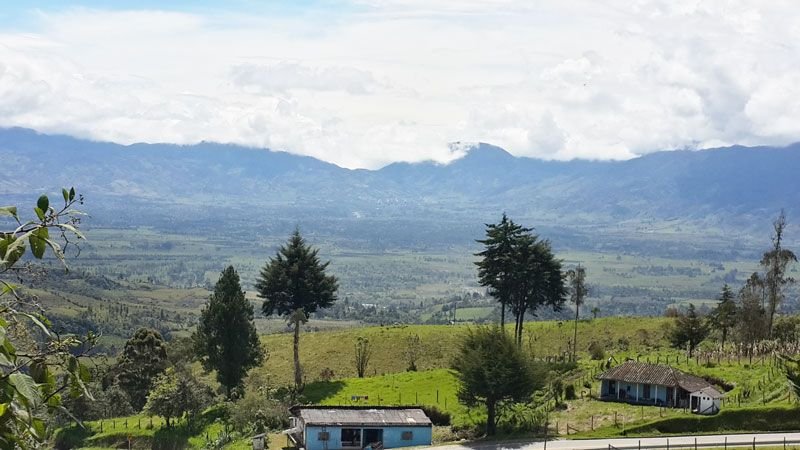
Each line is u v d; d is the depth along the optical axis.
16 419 9.48
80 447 82.25
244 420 81.56
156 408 86.44
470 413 79.50
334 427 69.88
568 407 79.06
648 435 67.81
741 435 66.50
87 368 10.62
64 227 9.94
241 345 93.56
